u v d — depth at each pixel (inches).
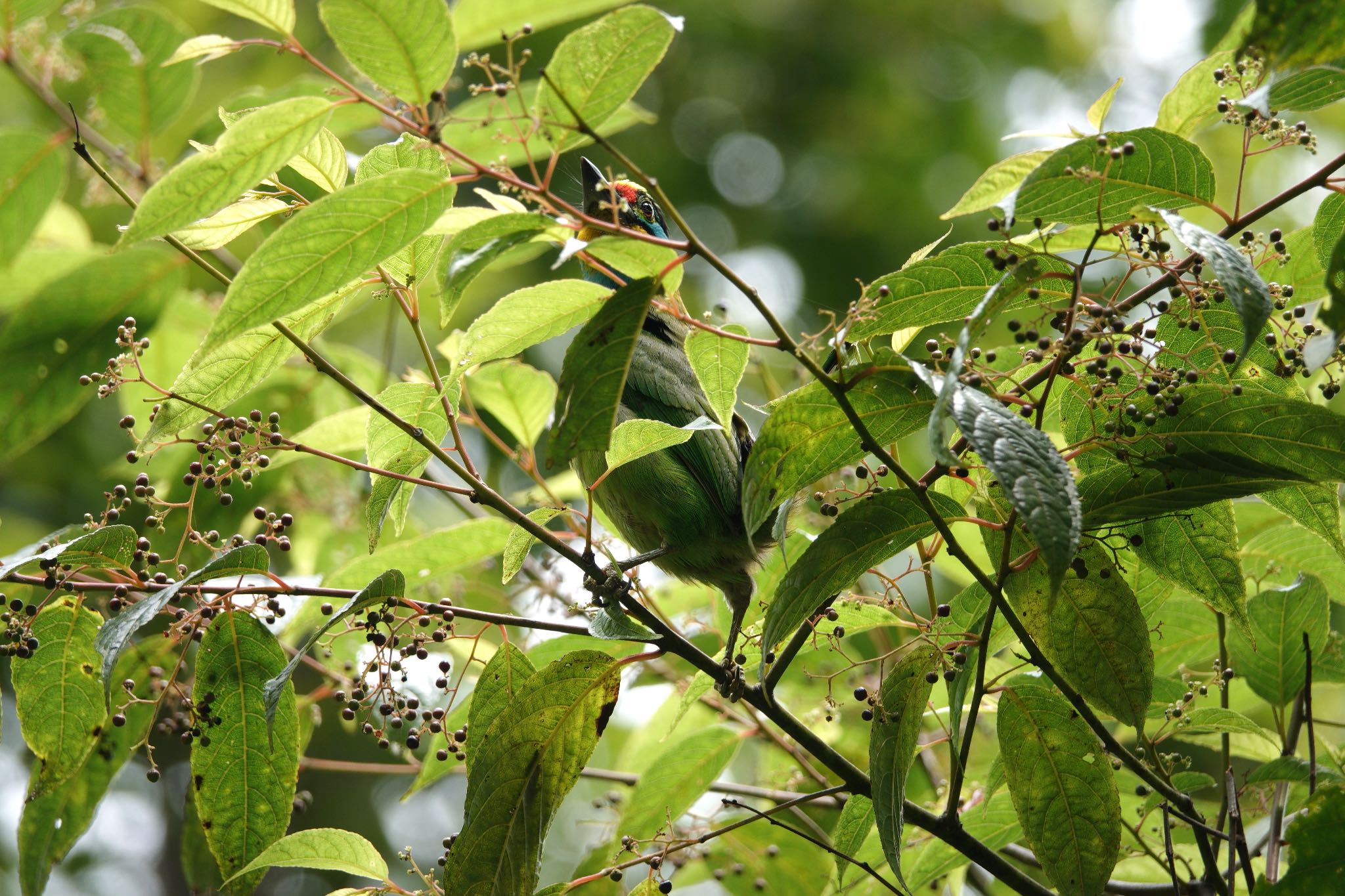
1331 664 263.9
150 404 346.3
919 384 195.2
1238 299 161.2
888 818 205.9
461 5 209.2
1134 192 197.6
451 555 277.6
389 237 180.7
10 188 259.1
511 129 215.0
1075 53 721.0
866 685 368.5
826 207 708.7
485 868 220.2
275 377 385.1
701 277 689.6
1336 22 162.4
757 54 723.4
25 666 231.5
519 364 326.0
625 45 171.5
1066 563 148.8
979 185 230.4
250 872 230.1
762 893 323.0
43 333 271.7
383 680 222.2
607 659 231.1
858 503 201.3
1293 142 207.3
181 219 181.6
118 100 294.5
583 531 269.6
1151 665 210.7
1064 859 216.5
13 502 565.6
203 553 354.9
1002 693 224.5
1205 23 640.4
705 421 226.5
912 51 727.1
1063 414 220.4
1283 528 279.6
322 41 593.6
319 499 392.5
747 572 338.6
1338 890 202.1
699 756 299.3
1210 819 286.4
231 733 228.5
